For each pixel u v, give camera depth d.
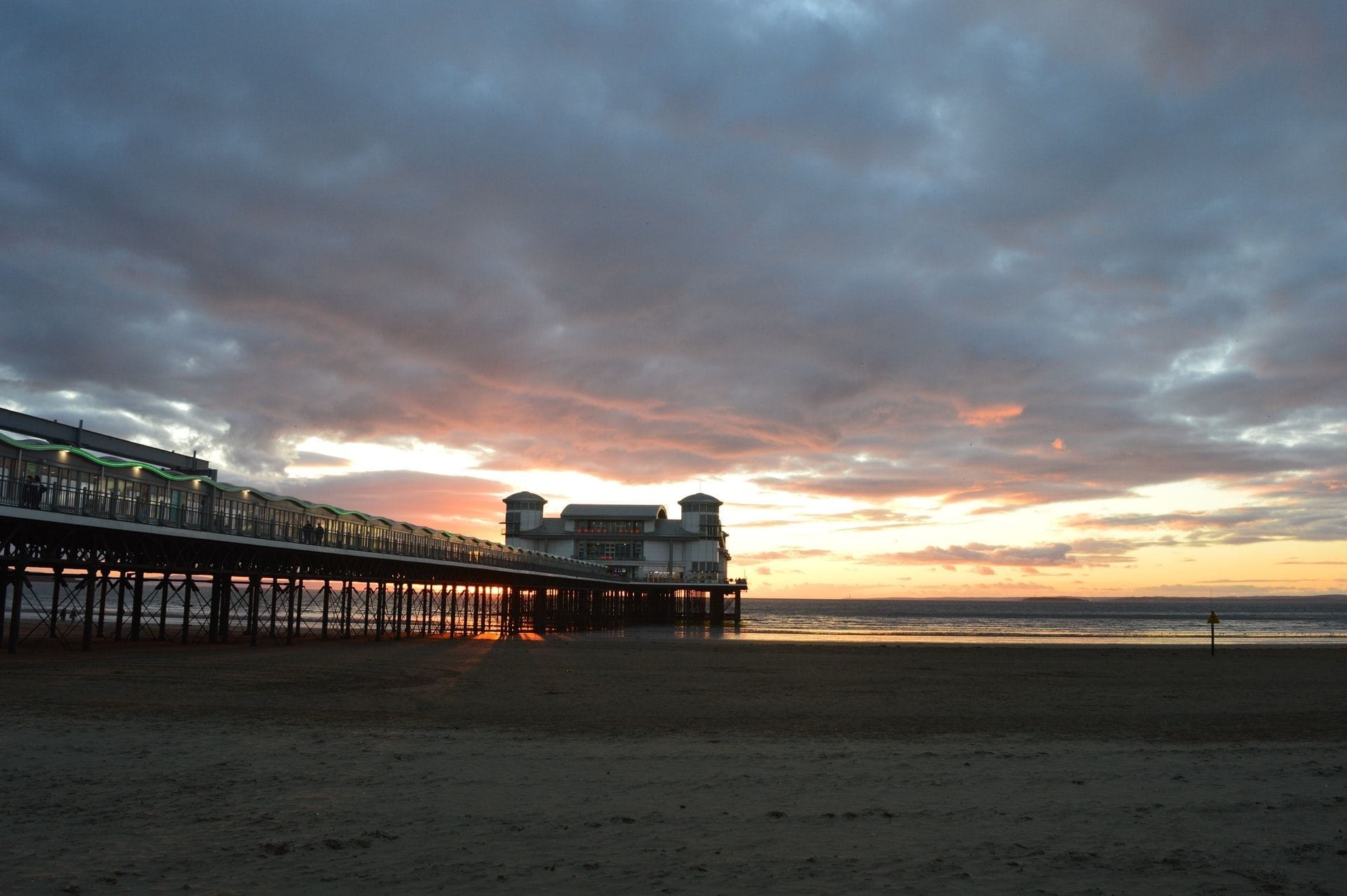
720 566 119.38
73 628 60.03
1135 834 11.89
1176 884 9.80
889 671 40.78
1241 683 37.75
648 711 25.73
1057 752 18.91
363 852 10.80
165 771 15.28
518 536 117.75
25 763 15.70
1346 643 80.50
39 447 35.31
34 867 9.99
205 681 30.28
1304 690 34.97
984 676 39.12
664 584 107.44
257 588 47.88
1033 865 10.45
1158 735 22.47
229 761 16.25
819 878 9.93
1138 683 37.09
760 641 69.75
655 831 11.91
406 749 17.94
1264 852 11.07
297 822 12.16
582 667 40.19
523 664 41.72
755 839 11.56
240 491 47.44
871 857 10.76
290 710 24.11
